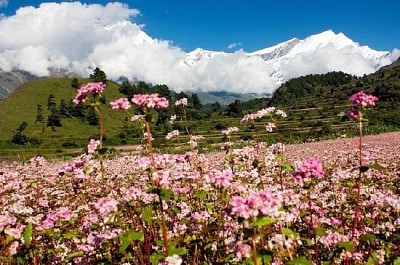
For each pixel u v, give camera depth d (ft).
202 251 1.58
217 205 1.80
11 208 1.80
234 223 1.49
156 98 1.41
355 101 1.47
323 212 1.88
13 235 1.41
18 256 1.48
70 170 1.75
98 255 1.56
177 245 1.60
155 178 1.37
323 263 1.40
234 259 1.32
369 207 1.90
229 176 1.36
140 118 1.51
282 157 1.82
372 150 5.25
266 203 1.05
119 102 1.52
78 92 1.52
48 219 1.60
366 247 1.58
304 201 1.77
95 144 1.55
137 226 1.72
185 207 1.83
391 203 1.72
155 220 1.60
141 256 1.38
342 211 1.93
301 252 1.53
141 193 1.44
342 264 1.43
